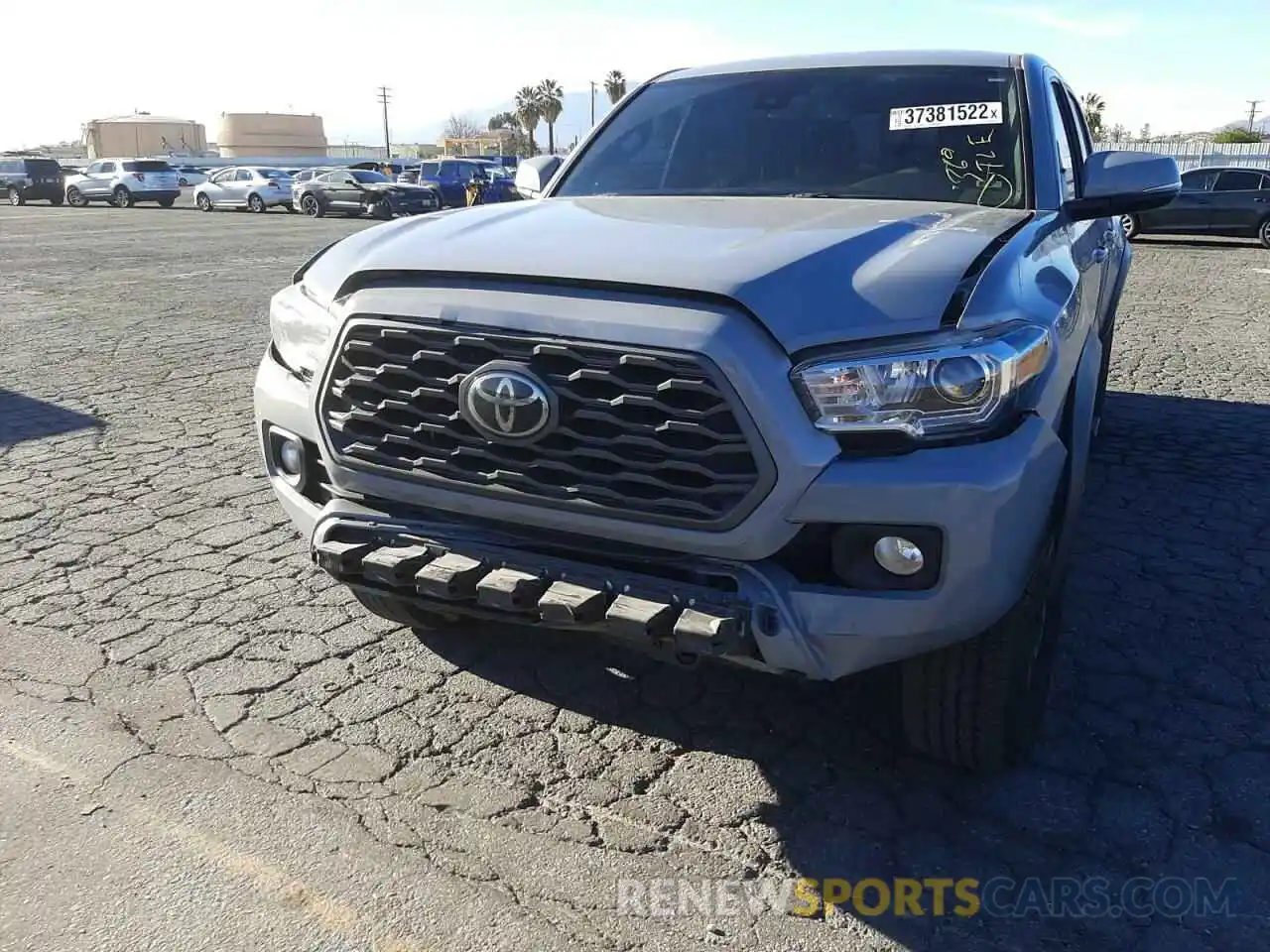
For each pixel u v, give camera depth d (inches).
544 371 91.1
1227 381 307.6
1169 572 164.7
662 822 103.4
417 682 129.6
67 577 160.2
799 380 85.0
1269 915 91.4
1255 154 1464.1
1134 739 118.0
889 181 136.3
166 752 113.8
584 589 92.4
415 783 109.0
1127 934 89.2
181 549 172.2
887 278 91.1
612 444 89.6
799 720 121.6
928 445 87.0
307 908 90.9
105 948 86.1
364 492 104.0
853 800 107.1
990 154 136.0
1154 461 224.2
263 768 111.3
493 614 97.3
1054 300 101.8
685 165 148.0
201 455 226.7
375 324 98.7
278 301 119.1
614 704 125.2
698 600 89.7
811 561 89.7
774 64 159.0
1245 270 630.5
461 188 1346.0
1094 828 102.7
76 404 272.1
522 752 115.2
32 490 201.9
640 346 87.0
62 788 106.9
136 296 484.4
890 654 90.3
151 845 98.7
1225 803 106.6
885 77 149.5
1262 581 161.5
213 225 1050.1
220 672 131.3
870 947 87.7
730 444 85.6
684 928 89.4
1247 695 127.8
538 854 98.5
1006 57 150.5
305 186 1269.7
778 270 89.9
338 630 143.5
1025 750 113.0
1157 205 130.6
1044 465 91.8
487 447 95.1
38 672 130.5
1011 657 98.7
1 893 91.9
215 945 86.7
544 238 103.7
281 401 113.0
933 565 87.0
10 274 570.9
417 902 91.9
